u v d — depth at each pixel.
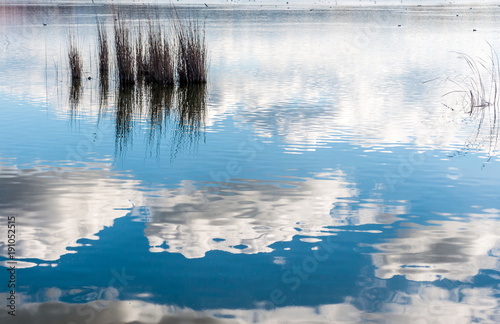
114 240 5.37
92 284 4.54
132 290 4.46
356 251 5.17
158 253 5.09
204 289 4.48
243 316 4.12
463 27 39.12
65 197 6.60
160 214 6.06
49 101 13.27
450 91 14.52
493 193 6.84
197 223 5.80
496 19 49.34
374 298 4.36
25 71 18.06
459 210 6.26
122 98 13.82
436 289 4.50
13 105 12.70
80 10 55.06
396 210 6.24
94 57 21.48
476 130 10.31
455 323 4.02
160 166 8.01
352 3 99.31
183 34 16.05
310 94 14.04
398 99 13.41
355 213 6.14
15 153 8.65
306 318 4.09
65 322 4.02
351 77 16.95
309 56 22.53
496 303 4.29
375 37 31.08
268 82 16.00
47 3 74.12
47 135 9.91
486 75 17.09
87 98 13.78
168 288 4.49
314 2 104.50
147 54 17.62
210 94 14.25
